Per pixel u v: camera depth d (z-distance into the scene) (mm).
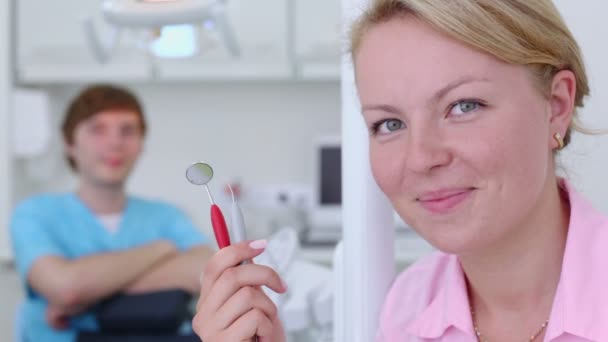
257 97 3148
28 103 2850
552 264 598
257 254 675
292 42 2881
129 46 2857
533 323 615
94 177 2289
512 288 606
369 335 730
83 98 2295
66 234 2256
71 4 2871
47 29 2877
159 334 1983
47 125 2908
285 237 1092
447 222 538
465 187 526
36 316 2090
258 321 652
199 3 1463
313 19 2848
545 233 587
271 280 661
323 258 2551
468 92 515
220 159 3162
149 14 1477
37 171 3115
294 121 3148
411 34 526
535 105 537
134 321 1988
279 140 3150
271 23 2877
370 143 581
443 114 527
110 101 2277
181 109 3150
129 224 2354
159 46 1667
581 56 591
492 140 516
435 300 681
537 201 568
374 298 729
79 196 2340
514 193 525
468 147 516
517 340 625
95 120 2264
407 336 701
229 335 652
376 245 726
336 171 2975
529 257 588
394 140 558
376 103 547
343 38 690
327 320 1038
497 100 519
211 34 1679
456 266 667
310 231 2986
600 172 746
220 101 3150
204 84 3145
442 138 525
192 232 2402
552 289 604
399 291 729
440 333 665
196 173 664
